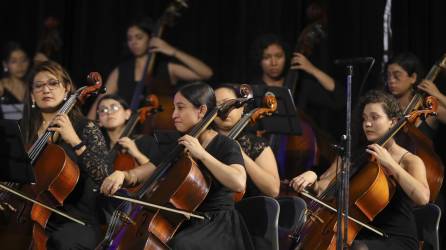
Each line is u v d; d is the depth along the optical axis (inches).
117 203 465.4
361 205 434.6
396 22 673.0
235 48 706.2
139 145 563.8
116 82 673.0
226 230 417.1
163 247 416.8
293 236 448.5
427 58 666.2
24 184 449.1
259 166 468.4
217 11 711.7
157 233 415.5
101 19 729.6
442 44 661.9
